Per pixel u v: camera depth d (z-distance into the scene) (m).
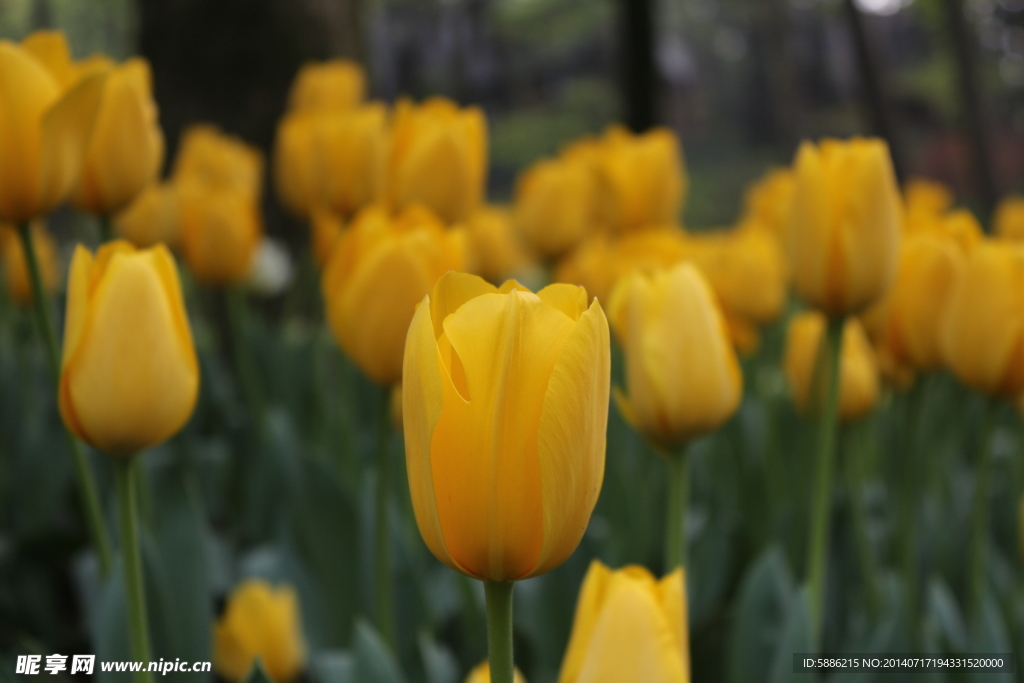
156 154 0.98
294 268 2.19
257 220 1.36
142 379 0.80
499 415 0.70
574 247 1.34
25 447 1.26
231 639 0.98
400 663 0.97
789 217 0.93
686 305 0.86
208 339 1.68
